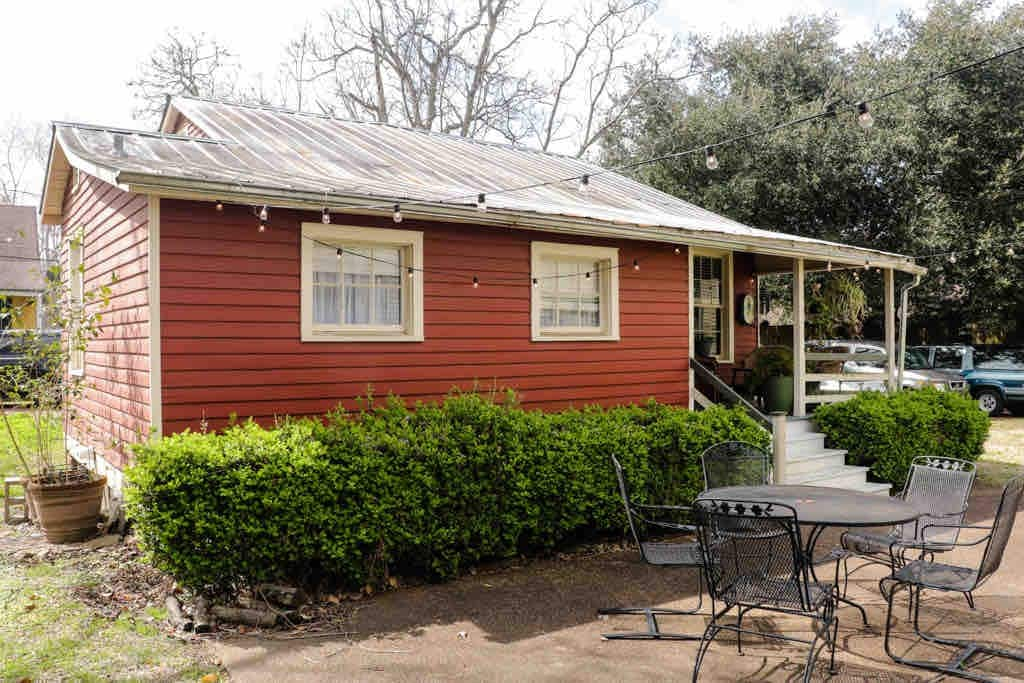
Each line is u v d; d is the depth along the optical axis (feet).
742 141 68.08
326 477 18.48
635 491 23.88
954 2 68.33
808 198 67.05
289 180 23.66
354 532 18.78
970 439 35.47
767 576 13.94
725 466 21.88
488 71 86.79
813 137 65.41
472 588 19.61
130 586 19.49
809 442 33.86
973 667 14.83
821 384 46.98
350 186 24.70
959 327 73.72
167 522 16.79
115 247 25.84
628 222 28.71
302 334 23.97
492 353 28.53
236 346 22.76
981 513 29.27
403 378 26.22
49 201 36.65
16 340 26.37
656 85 81.92
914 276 63.87
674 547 17.60
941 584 15.35
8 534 25.16
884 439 33.06
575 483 22.50
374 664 14.73
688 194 71.82
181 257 21.85
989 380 58.39
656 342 33.65
